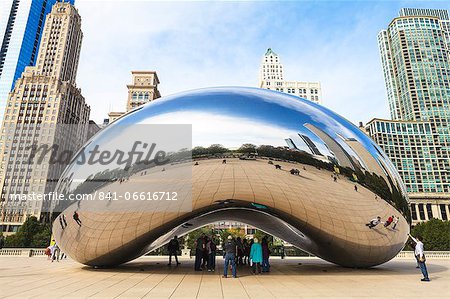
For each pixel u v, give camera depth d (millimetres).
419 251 9156
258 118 8383
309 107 9156
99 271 10898
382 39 172625
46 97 105938
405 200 9656
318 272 11000
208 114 8438
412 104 151625
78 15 131375
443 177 131250
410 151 133125
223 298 6230
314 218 8812
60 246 10180
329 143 8586
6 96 136875
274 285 7938
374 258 10312
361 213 8805
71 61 124812
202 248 11812
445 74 153750
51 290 7070
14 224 87562
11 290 7090
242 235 62312
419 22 161875
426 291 7215
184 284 8055
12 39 143750
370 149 9234
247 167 8148
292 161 8219
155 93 107812
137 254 10828
